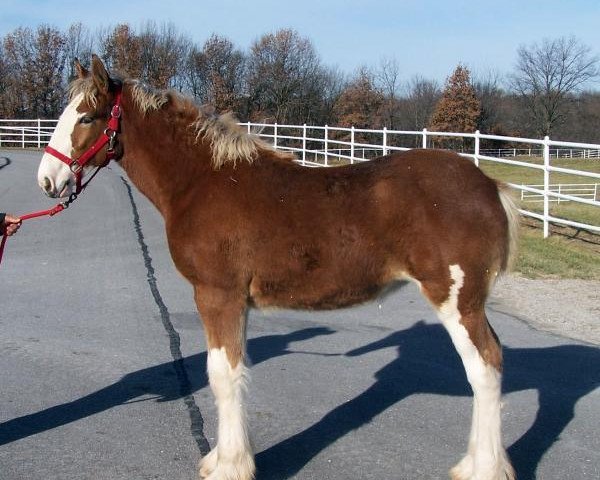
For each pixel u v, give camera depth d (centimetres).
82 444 424
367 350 605
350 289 390
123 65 4481
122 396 498
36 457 407
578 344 616
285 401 493
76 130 420
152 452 415
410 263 379
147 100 420
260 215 386
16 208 1406
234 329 386
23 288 808
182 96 426
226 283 387
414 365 568
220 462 377
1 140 3853
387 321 694
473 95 5078
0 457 406
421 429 450
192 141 413
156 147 418
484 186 385
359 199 384
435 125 5125
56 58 4797
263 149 412
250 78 4812
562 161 3884
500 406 376
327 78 4978
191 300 761
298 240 383
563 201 2106
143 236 1133
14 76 4859
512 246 393
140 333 643
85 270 902
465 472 377
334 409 480
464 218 372
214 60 4769
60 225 1230
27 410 472
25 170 2245
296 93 4866
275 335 648
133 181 436
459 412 476
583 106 5956
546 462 407
